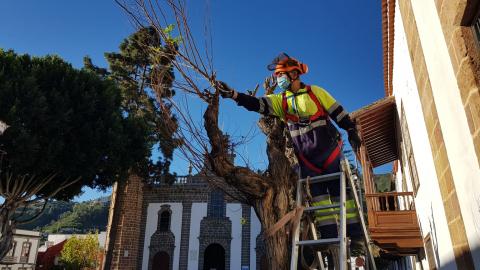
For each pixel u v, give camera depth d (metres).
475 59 3.15
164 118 4.28
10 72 14.32
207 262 35.28
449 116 4.02
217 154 4.23
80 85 15.91
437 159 4.84
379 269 30.91
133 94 20.00
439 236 6.99
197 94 4.23
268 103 4.29
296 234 3.71
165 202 33.72
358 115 12.16
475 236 3.67
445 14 3.63
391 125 13.69
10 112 13.19
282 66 4.30
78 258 41.88
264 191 4.24
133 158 18.05
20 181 15.13
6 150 13.55
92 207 97.88
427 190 7.77
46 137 14.52
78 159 15.26
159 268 32.03
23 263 39.81
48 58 16.12
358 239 4.43
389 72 11.84
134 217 30.66
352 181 4.11
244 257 31.81
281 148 4.66
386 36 10.41
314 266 4.22
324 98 4.20
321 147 4.14
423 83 5.14
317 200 4.20
